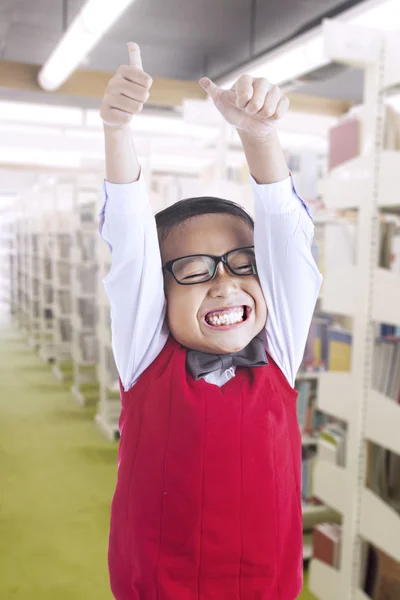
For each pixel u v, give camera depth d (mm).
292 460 1051
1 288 16891
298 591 1043
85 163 5730
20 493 3797
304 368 3365
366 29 2176
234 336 993
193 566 961
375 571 2355
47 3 5164
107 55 6406
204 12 5266
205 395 973
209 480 957
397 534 2160
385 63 2189
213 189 3469
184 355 1014
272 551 985
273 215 979
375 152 2211
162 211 1083
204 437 959
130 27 5633
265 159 940
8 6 5242
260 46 6062
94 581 2816
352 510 2367
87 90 4957
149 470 984
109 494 3814
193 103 3453
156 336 1022
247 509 966
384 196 2180
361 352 2305
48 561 2984
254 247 1021
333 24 2131
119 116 871
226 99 905
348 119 2611
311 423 3412
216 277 994
